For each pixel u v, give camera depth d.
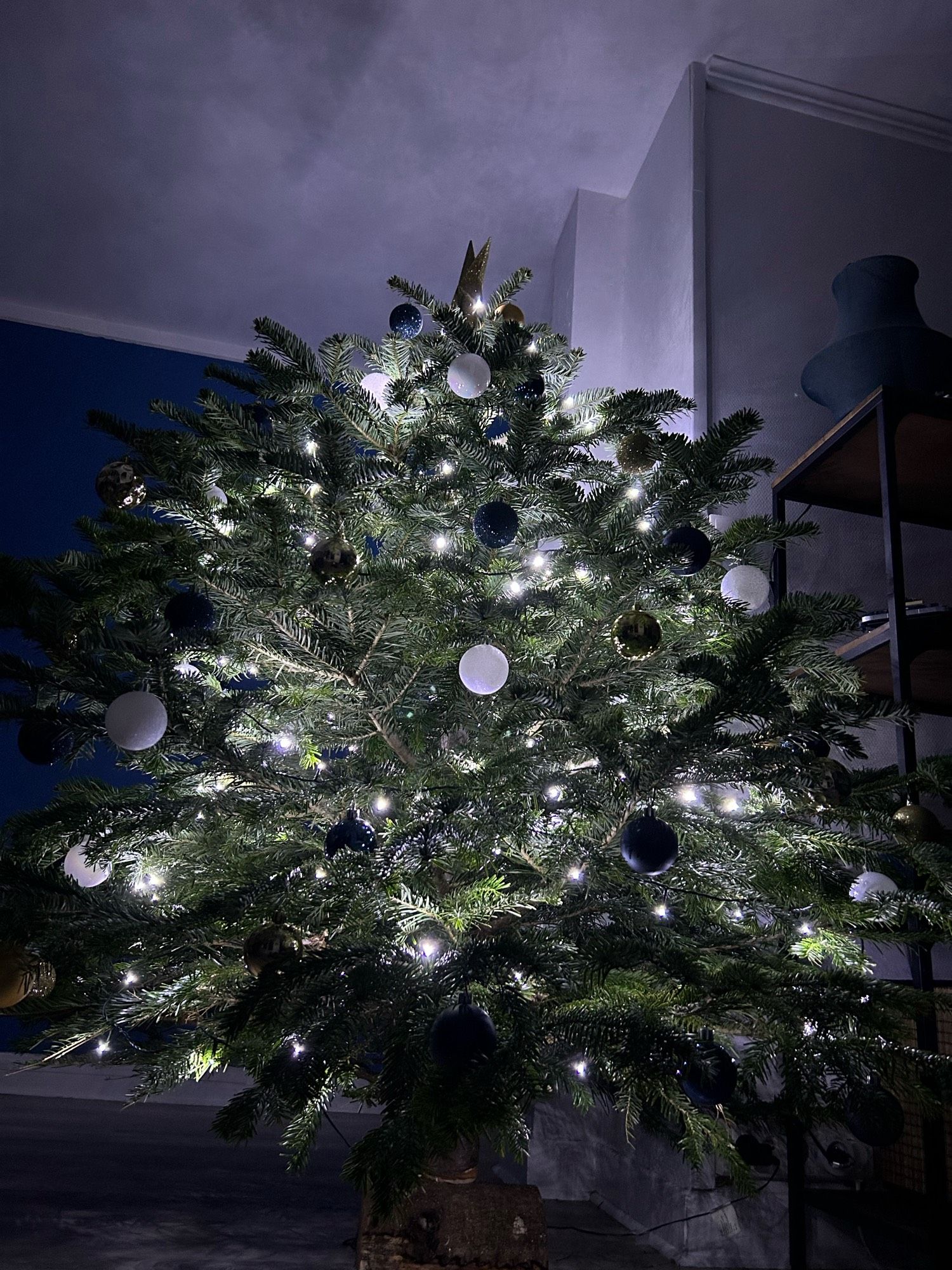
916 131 2.96
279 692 1.55
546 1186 1.87
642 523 1.43
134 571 1.24
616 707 1.38
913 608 1.74
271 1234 1.54
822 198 2.83
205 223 3.21
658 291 2.83
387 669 1.38
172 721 1.22
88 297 3.52
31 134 2.91
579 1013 1.04
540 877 1.27
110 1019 1.18
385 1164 0.87
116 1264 1.37
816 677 1.41
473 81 2.78
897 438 1.93
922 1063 1.03
